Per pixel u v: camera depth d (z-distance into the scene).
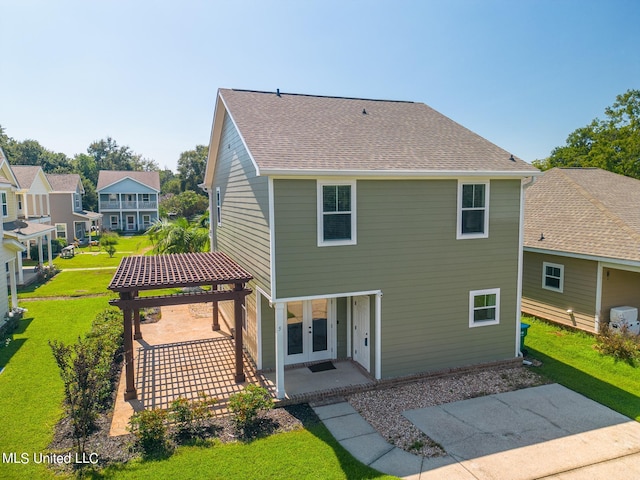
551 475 7.11
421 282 11.00
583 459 7.56
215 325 15.55
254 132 10.84
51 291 21.77
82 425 7.55
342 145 11.01
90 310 17.86
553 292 15.38
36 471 7.12
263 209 10.13
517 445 8.02
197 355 12.93
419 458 7.60
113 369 11.59
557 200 17.67
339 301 12.13
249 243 11.81
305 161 9.70
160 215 58.78
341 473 7.12
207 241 24.88
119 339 13.04
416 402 9.84
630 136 33.03
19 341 13.77
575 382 10.85
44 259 34.19
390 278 10.70
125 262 13.61
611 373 11.38
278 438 8.21
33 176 32.62
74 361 7.81
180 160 80.25
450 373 11.36
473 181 11.26
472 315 11.59
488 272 11.66
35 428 8.48
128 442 8.02
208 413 8.62
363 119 13.27
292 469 7.20
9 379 10.80
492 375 11.39
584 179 18.73
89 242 44.81
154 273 11.27
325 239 10.04
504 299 11.91
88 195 64.75
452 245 11.22
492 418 9.05
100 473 7.05
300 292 9.90
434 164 10.82
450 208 11.12
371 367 10.99
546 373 11.44
